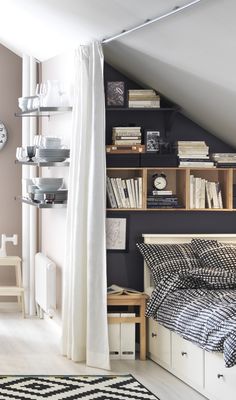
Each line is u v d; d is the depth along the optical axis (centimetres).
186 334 527
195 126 658
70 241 638
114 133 631
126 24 541
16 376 575
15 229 861
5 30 777
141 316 624
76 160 629
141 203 636
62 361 625
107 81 649
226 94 556
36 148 708
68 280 639
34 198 710
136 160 634
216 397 499
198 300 545
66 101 676
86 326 621
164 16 484
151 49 561
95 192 605
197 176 662
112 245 653
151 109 633
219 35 473
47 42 715
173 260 617
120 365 610
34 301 821
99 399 516
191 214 659
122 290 627
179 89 604
